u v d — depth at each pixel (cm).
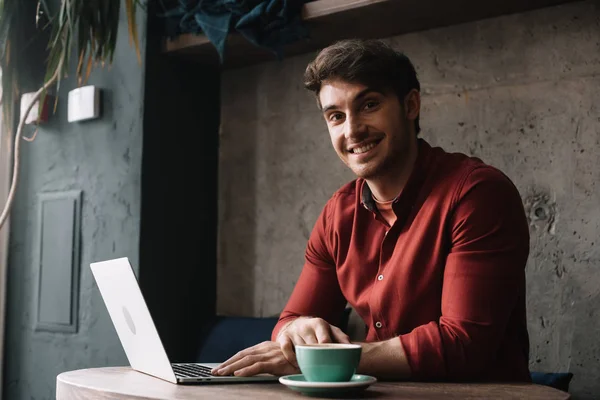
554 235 229
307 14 248
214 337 264
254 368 129
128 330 139
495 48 245
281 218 289
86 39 256
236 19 256
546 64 234
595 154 223
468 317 135
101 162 287
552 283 228
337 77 154
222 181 307
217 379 125
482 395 111
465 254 141
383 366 131
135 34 254
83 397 119
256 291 292
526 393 113
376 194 167
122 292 133
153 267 275
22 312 309
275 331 172
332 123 161
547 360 226
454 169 157
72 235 292
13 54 275
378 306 159
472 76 248
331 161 277
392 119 157
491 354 136
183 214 290
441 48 256
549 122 232
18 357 308
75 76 300
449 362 131
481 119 245
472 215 144
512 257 142
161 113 283
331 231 175
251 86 303
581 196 225
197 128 299
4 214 252
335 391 107
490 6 237
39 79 308
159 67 284
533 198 233
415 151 165
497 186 148
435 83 256
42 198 307
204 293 296
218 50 252
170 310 280
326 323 138
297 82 290
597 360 218
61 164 302
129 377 133
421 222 154
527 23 239
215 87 310
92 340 280
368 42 160
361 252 167
